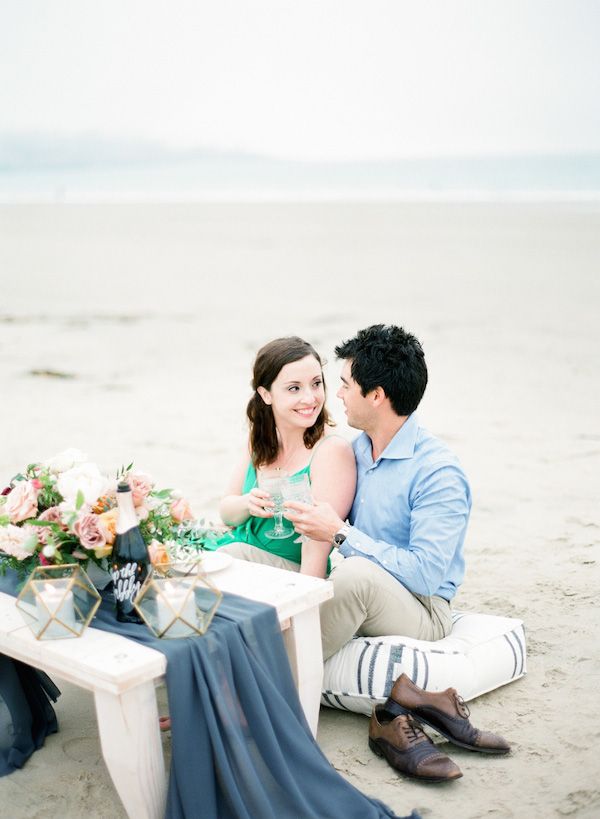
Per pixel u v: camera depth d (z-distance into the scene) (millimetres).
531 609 4020
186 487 5914
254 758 2561
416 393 3275
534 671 3498
